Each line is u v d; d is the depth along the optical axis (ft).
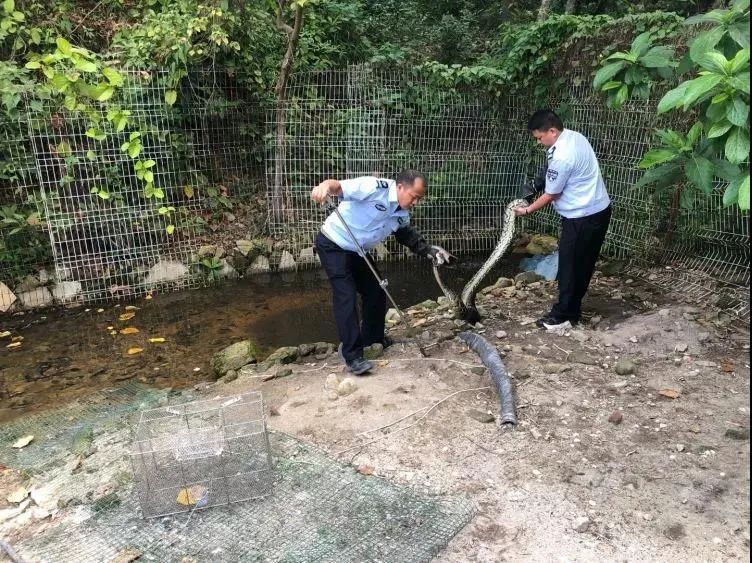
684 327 16.08
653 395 12.95
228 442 11.22
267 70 26.25
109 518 9.76
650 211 21.68
